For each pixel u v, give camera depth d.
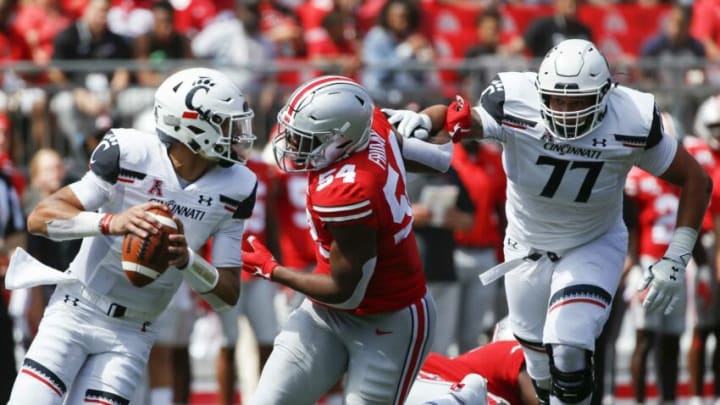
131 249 17.06
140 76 31.33
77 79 31.09
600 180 19.22
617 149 18.98
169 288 18.14
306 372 18.69
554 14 40.84
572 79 18.33
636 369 29.98
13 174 26.67
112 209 17.72
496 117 19.12
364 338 18.50
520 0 44.00
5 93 30.84
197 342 31.70
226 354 28.08
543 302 20.45
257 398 18.72
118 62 31.52
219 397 28.33
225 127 17.42
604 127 18.95
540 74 18.67
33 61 34.59
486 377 22.31
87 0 37.69
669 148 19.38
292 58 38.09
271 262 18.23
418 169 19.33
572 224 19.75
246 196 18.08
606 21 44.34
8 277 18.25
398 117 19.12
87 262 17.95
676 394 30.14
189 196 17.75
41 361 17.83
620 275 20.00
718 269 29.89
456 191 29.12
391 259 18.11
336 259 17.59
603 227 19.91
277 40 38.25
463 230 29.19
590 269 19.61
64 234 17.31
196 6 40.09
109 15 38.53
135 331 18.30
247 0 39.44
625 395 33.25
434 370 22.09
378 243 17.89
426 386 21.75
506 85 19.19
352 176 17.44
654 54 40.91
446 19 41.50
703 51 41.22
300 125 17.44
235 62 33.78
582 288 19.38
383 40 38.53
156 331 18.62
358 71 32.66
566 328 19.05
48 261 26.33
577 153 19.00
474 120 19.06
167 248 17.05
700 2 44.28
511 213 20.48
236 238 18.20
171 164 17.67
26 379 17.78
